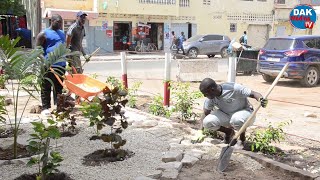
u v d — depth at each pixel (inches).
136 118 308.5
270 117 361.4
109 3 1169.4
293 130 311.6
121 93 217.6
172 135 263.3
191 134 267.6
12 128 269.4
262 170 208.7
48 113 315.6
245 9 1456.7
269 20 1513.3
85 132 262.8
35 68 227.0
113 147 227.6
